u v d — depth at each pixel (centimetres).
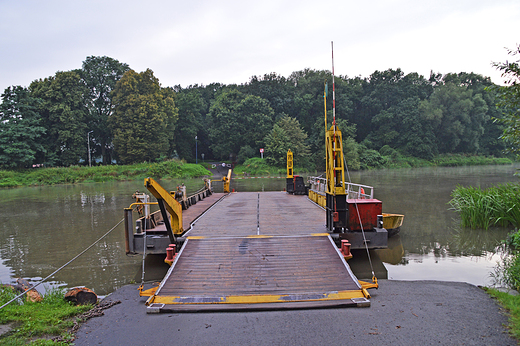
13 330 443
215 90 8194
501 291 567
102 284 681
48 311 504
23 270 777
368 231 789
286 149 4994
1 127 3997
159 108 5075
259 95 6362
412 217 1272
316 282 570
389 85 6769
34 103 4366
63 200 2119
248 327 444
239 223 927
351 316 470
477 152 6775
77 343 413
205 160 6781
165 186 3014
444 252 851
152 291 575
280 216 1035
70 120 4503
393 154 5984
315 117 6203
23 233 1159
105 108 5381
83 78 5141
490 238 971
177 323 461
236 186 2942
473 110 6275
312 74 7438
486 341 395
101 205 1833
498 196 1119
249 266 624
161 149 4991
